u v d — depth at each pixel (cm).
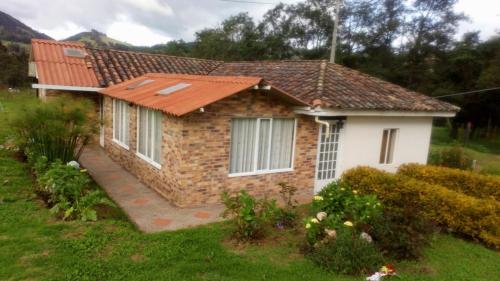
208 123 945
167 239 738
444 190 938
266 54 4800
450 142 3816
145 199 1009
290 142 1134
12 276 571
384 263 665
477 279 665
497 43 3731
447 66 4100
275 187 1110
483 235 830
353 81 1404
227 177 1005
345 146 1234
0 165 1162
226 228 815
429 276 660
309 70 1455
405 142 1409
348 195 848
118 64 1827
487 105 3875
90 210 809
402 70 4362
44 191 934
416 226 748
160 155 1055
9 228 732
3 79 4138
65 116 1101
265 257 691
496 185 1070
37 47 1742
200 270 625
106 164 1382
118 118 1401
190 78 1234
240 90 932
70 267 607
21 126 1094
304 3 4891
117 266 619
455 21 4341
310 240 722
